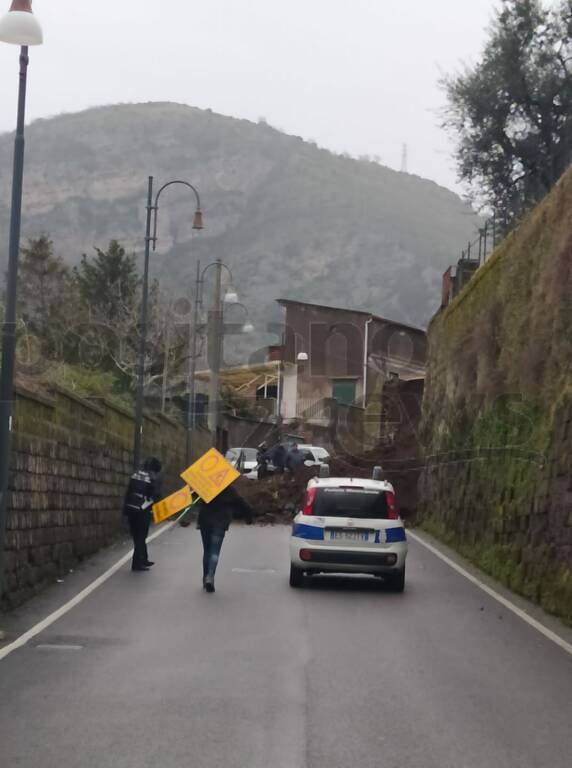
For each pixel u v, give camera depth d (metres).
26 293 45.88
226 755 7.12
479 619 14.25
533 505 18.03
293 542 17.31
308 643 11.80
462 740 7.70
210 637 12.01
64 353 43.69
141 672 9.91
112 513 24.75
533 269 21.91
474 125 34.38
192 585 17.03
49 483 17.12
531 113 33.75
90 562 20.34
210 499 16.44
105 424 23.59
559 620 14.40
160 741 7.46
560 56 33.50
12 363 13.04
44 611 13.86
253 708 8.53
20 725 7.86
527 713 8.66
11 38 12.97
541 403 19.64
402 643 12.03
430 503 32.62
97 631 12.27
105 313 47.50
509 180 34.34
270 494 34.50
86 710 8.37
